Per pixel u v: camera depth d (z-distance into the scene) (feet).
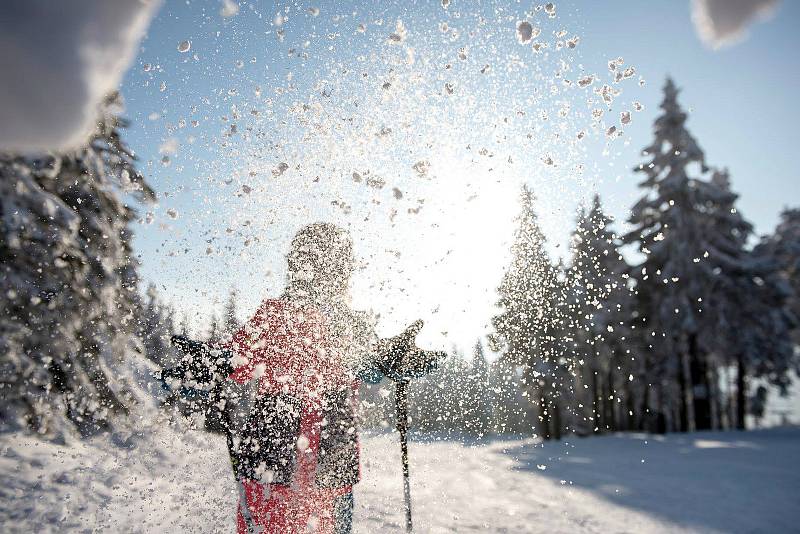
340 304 6.51
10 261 17.66
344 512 6.26
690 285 62.49
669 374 67.36
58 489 11.02
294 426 5.98
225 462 11.78
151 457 12.57
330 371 6.30
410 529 8.02
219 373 6.07
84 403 17.58
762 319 67.51
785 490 18.83
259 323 6.20
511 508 13.16
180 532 7.89
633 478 21.61
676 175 64.39
